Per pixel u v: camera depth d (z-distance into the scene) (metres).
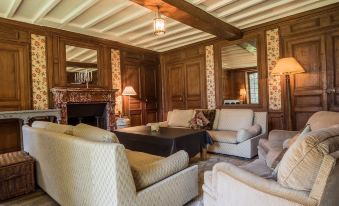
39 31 4.41
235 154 3.70
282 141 2.54
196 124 4.38
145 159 2.26
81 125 1.99
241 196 1.29
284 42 4.40
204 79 5.77
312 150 1.08
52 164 2.07
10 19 4.00
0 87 3.97
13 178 2.31
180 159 1.96
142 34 5.12
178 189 1.90
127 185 1.46
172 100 6.61
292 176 1.14
